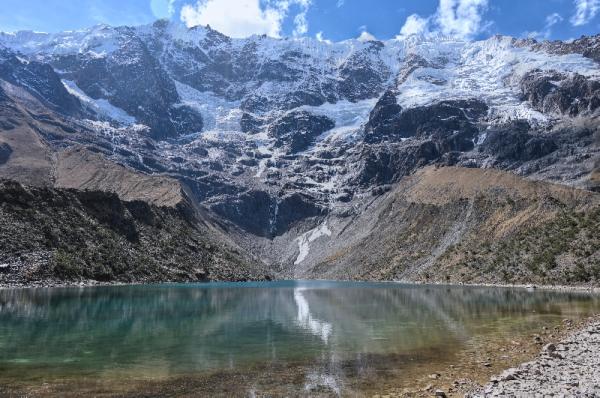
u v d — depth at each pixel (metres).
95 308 59.28
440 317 54.31
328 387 25.17
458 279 146.50
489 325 47.28
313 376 27.41
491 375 27.36
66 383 25.45
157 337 39.97
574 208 151.75
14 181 117.31
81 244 115.56
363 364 30.34
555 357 30.47
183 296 83.12
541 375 25.70
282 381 26.34
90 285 102.25
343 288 121.81
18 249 100.88
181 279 134.50
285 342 38.03
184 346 36.09
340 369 29.05
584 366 27.48
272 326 47.22
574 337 37.91
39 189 122.12
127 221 140.75
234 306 67.69
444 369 28.92
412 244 197.62
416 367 29.47
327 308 65.81
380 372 28.28
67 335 39.72
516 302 73.44
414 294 95.38
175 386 25.25
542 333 41.62
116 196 141.75
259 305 69.94
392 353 33.62
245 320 51.84
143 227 147.50
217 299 79.81
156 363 30.39
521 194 178.25
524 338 39.16
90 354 32.62
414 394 23.81
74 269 104.81
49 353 32.69
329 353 33.66
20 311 54.06
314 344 37.09
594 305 67.19
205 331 43.56
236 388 24.98
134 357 32.03
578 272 113.94
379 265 196.88
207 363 30.48
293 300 80.31
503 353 33.34
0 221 105.19
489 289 111.44
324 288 121.56
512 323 48.56
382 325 47.84
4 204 110.12
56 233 112.81
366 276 193.62
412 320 51.69
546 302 72.75
